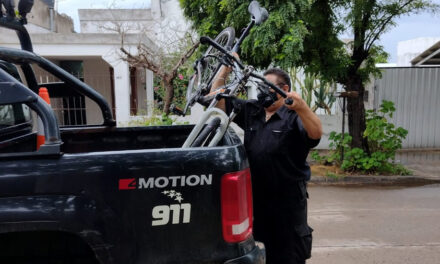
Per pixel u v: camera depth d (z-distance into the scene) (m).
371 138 6.61
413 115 9.08
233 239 1.65
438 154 8.59
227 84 2.29
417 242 3.87
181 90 8.28
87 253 2.00
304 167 2.32
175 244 1.61
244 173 1.71
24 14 2.24
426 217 4.61
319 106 9.26
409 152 8.84
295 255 2.27
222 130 1.89
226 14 5.73
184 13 6.51
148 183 1.59
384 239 3.95
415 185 6.27
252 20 2.44
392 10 5.84
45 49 8.05
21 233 1.97
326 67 6.30
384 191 5.85
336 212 4.82
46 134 1.60
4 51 1.99
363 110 6.92
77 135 2.75
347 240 3.93
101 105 2.72
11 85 1.58
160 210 1.60
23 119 2.56
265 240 2.35
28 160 1.57
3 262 1.97
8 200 1.53
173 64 7.62
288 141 2.21
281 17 5.00
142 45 7.79
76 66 10.18
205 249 1.63
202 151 1.65
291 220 2.26
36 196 1.54
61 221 1.53
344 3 5.95
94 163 1.58
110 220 1.56
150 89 9.59
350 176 6.44
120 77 8.10
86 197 1.56
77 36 7.98
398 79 8.96
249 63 6.18
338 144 6.93
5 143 2.21
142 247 1.59
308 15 5.73
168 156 1.62
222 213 1.64
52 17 11.73
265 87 2.08
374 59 6.75
